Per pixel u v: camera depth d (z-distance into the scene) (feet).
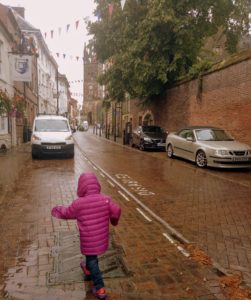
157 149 64.34
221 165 38.27
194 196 25.50
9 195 24.64
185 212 21.03
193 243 15.71
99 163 44.09
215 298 10.96
